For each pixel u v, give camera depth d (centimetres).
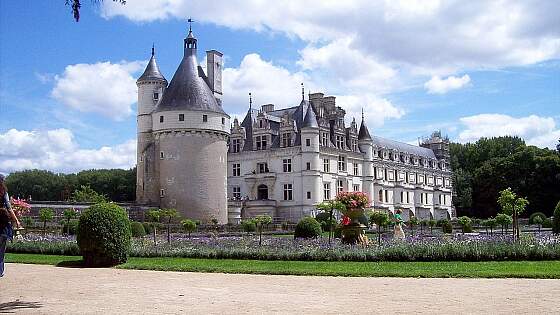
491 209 11775
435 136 12925
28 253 3092
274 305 1253
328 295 1412
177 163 6669
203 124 6744
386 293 1437
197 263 2397
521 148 11512
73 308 1215
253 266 2230
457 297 1353
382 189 10162
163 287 1595
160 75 7450
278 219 8000
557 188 10500
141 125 7300
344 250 2497
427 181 11750
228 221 7612
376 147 10194
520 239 2659
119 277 1892
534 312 1138
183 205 6619
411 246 2462
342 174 8750
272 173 8362
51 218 4997
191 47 7056
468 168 13588
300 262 2381
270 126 8781
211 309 1202
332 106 9019
